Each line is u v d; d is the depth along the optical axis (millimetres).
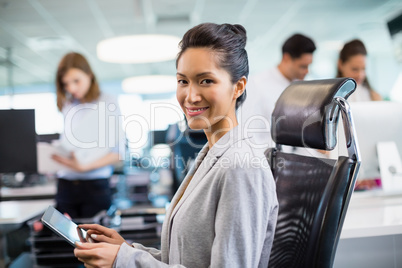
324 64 10875
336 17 6797
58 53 8398
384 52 9109
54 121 7855
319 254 886
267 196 851
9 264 2234
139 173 4801
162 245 985
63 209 2500
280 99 1127
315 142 960
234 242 807
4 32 6645
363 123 1917
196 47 884
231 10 6164
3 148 2172
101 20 6293
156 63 9523
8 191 3508
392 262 1551
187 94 900
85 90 2420
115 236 1117
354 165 917
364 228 1409
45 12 5723
